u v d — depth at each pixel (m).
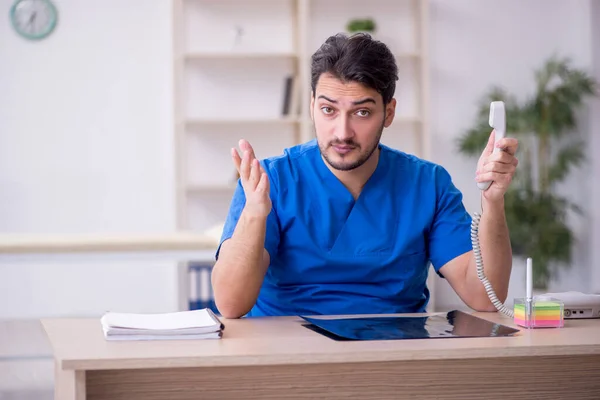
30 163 4.98
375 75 1.62
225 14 5.12
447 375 1.27
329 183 1.80
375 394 1.25
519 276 5.24
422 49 5.07
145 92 5.06
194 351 1.19
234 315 1.63
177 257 3.01
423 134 5.07
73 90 5.00
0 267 4.99
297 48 5.11
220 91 5.12
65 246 2.91
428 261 1.90
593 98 5.31
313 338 1.32
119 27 5.03
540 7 5.36
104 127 5.04
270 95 5.16
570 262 5.13
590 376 1.33
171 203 5.12
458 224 1.83
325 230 1.78
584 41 5.34
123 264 5.11
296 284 1.80
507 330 1.39
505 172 1.60
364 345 1.25
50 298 5.05
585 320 1.56
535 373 1.30
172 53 5.00
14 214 4.97
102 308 5.10
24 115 4.96
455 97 5.33
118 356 1.14
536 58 5.37
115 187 5.07
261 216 1.62
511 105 5.15
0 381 3.61
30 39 4.94
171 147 5.10
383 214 1.80
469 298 1.77
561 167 5.14
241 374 1.21
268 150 5.19
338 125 1.63
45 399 3.30
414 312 1.85
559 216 5.25
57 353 1.17
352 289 1.79
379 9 5.22
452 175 5.34
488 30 5.33
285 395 1.23
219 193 5.15
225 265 1.63
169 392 1.20
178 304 4.92
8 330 4.56
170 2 5.05
